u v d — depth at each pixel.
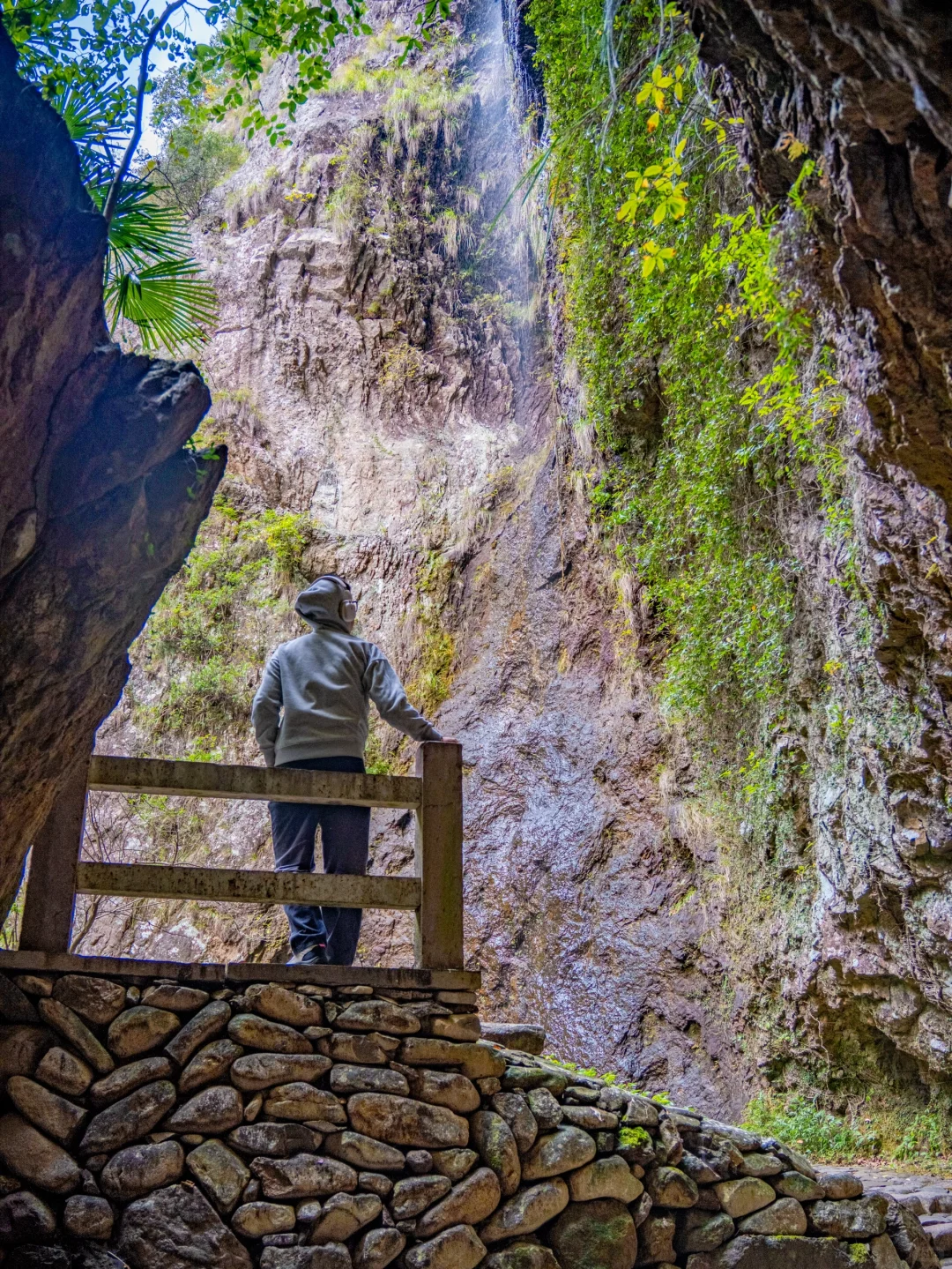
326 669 4.39
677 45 6.18
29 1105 3.02
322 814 4.17
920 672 5.11
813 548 6.25
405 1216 3.19
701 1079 7.07
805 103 3.35
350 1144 3.22
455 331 13.18
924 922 5.55
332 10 4.41
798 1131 6.25
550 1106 3.54
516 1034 4.05
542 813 9.14
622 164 7.41
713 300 6.84
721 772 7.49
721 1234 3.64
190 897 3.46
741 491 6.96
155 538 2.89
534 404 12.25
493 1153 3.37
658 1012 7.50
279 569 11.73
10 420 2.48
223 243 13.59
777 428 6.13
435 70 14.50
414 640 11.20
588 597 9.80
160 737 10.98
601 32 7.12
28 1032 3.10
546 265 10.98
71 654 2.83
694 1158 3.72
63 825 3.36
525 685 10.05
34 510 2.63
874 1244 3.83
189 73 4.45
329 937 4.01
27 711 2.77
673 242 7.03
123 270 3.60
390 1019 3.42
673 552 7.93
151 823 10.36
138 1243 2.96
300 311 13.01
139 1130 3.08
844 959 6.10
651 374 8.04
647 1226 3.54
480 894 9.16
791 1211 3.77
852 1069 6.41
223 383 12.63
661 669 8.53
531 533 10.87
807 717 6.54
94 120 3.36
